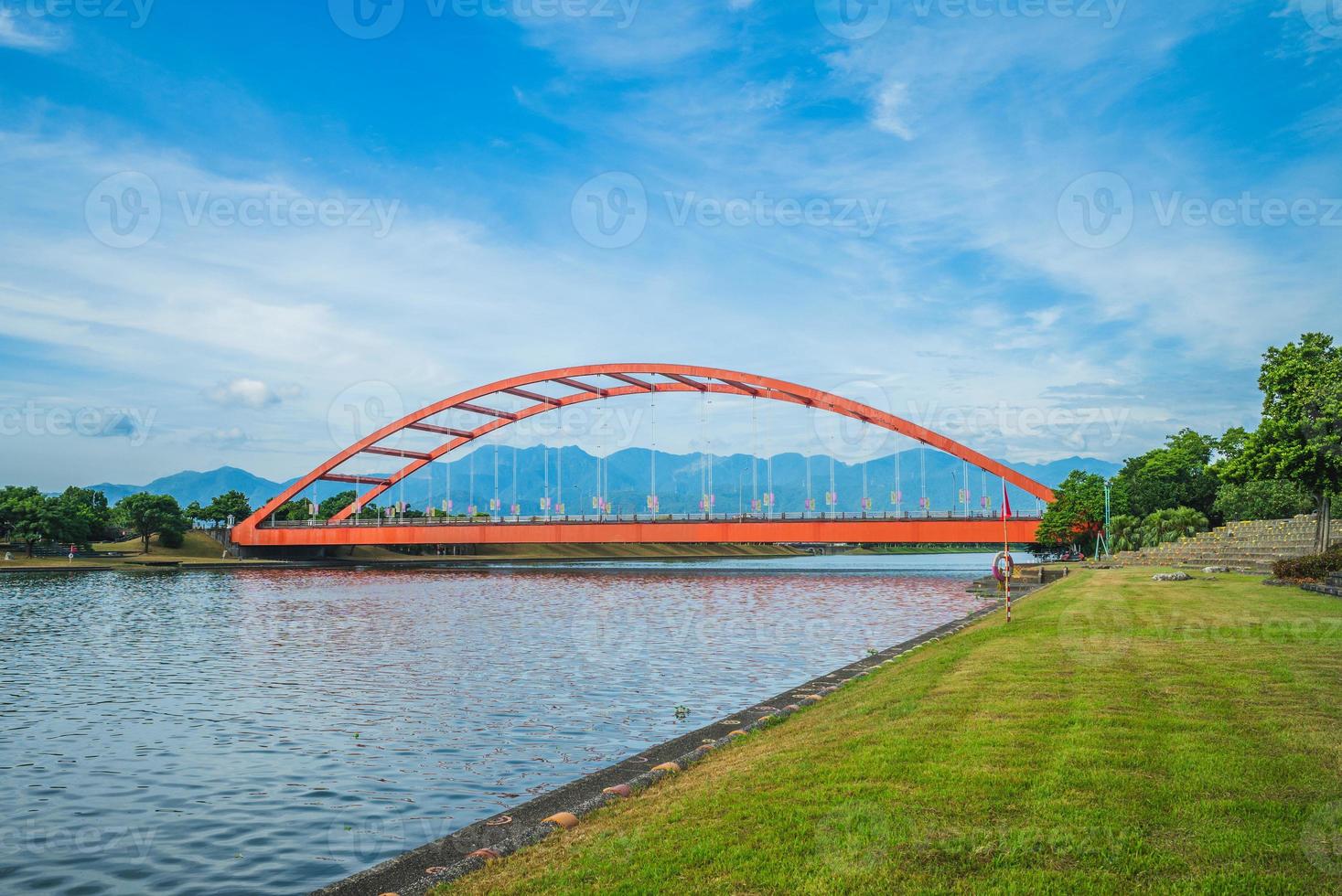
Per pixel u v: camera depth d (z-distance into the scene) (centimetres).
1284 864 781
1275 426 4159
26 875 1386
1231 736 1184
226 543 16375
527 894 839
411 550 18938
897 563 18925
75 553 13650
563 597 8325
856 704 1730
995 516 12100
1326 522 4228
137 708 2770
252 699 2911
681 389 14850
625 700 2734
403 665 3669
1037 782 1023
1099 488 10594
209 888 1330
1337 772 1020
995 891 755
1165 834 859
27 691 3111
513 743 2180
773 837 912
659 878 835
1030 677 1738
